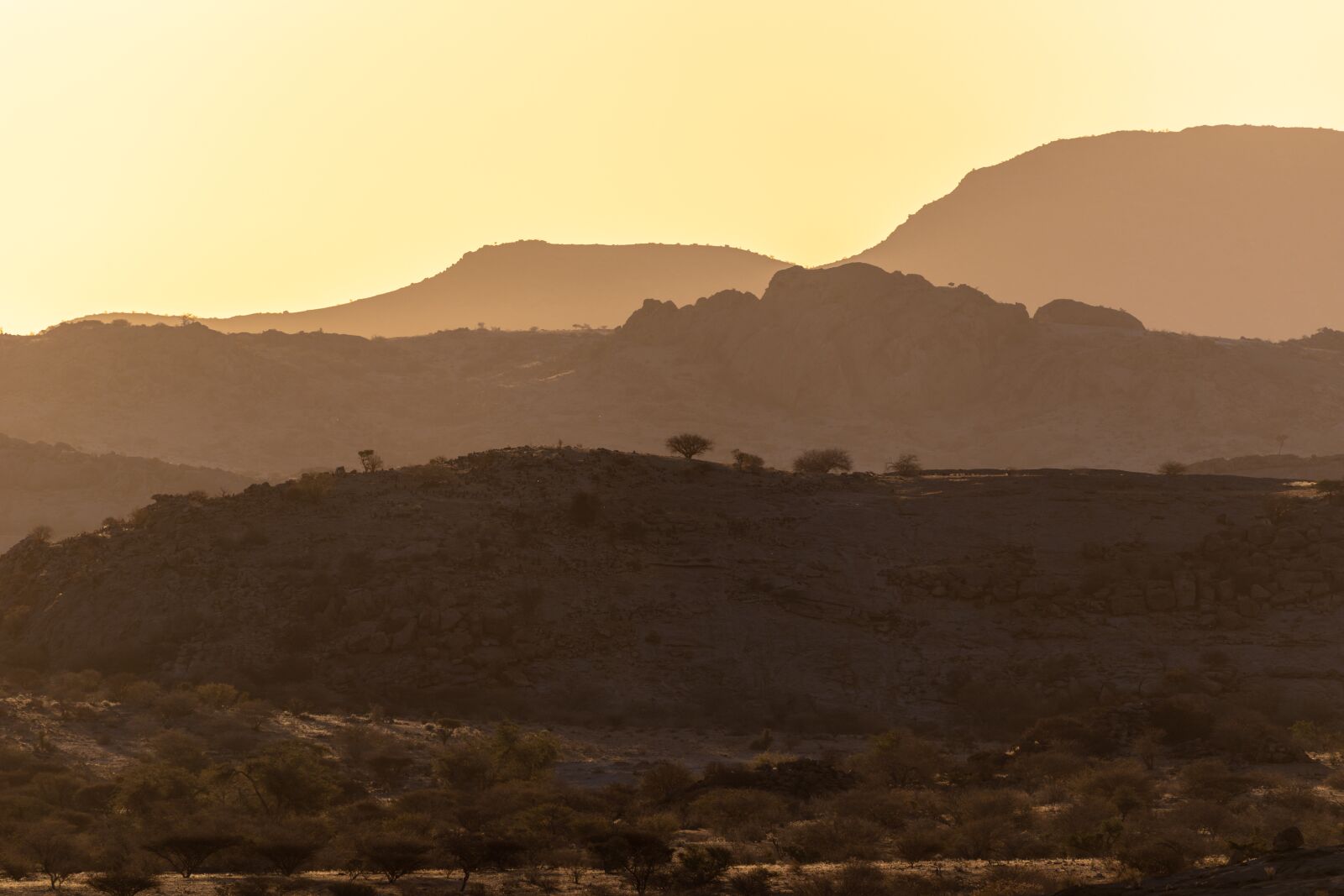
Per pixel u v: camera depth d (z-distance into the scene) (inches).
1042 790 7559.1
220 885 4534.9
